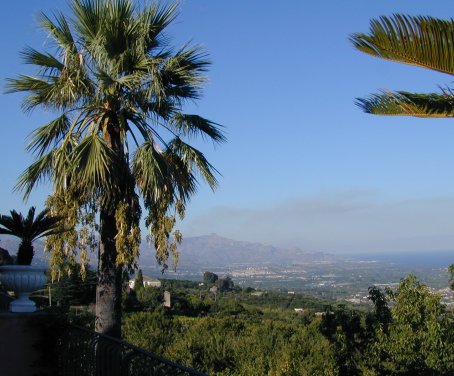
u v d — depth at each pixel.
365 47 4.14
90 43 7.48
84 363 4.98
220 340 13.50
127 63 7.33
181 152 8.17
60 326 5.33
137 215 7.18
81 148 6.81
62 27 7.57
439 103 4.34
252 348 12.76
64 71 7.38
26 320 5.21
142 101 7.68
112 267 7.45
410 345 9.23
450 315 9.53
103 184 6.84
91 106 7.61
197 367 12.27
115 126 7.63
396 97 4.50
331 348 10.46
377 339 9.73
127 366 4.27
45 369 5.23
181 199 7.90
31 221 5.32
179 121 8.25
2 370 5.06
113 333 7.35
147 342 13.52
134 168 7.36
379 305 10.30
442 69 3.95
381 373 9.59
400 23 3.97
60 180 7.00
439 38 3.90
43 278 5.36
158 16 7.61
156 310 24.77
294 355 11.22
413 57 3.99
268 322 15.73
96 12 7.41
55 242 6.88
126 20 7.30
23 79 7.79
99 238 7.51
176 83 7.78
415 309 9.38
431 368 9.05
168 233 7.37
